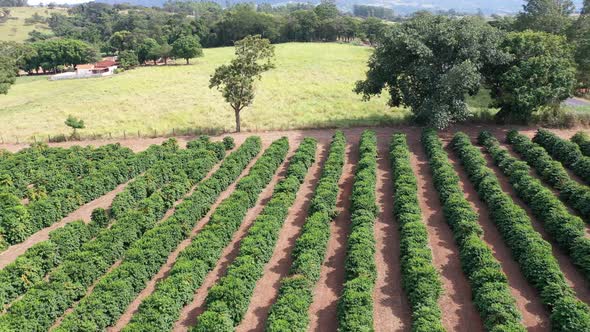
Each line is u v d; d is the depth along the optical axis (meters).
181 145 47.31
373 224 28.94
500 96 44.75
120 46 151.75
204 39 156.75
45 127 59.41
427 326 18.91
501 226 27.47
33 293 22.02
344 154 42.03
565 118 46.72
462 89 41.78
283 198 31.42
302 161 38.66
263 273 25.08
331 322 21.30
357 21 162.00
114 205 32.22
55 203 32.88
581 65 47.34
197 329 19.53
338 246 27.44
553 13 71.44
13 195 33.47
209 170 40.03
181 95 75.88
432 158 37.62
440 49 43.44
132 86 85.44
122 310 22.30
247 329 21.06
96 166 40.62
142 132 53.06
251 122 56.81
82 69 123.88
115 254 26.66
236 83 47.16
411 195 30.31
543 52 42.78
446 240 27.48
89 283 24.56
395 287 23.45
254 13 156.00
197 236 27.00
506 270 24.38
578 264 23.89
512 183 33.91
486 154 40.69
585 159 35.56
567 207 30.88
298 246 25.41
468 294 22.70
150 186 35.81
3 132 56.97
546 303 21.06
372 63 46.22
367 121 52.88
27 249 26.59
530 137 43.94
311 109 62.84
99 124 59.97
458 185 32.66
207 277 25.00
